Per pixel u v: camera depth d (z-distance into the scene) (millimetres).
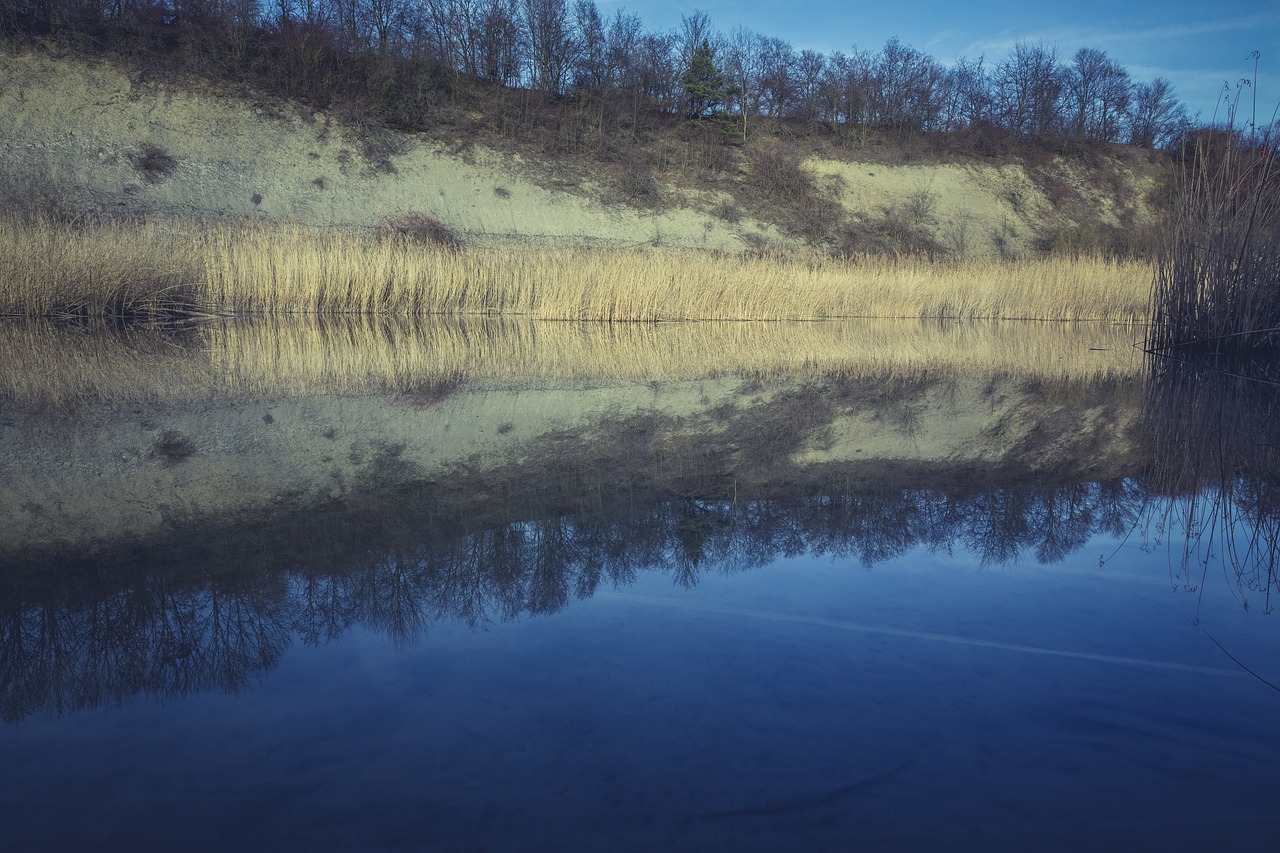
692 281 13266
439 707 1316
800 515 2543
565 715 1295
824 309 14820
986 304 15445
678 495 2809
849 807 1071
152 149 22297
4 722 1285
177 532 2334
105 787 1113
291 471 3166
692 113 35844
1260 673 1451
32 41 23172
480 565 2033
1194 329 8438
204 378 6039
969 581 1927
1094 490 2928
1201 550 2199
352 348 8391
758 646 1545
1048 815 1065
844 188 32969
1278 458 3572
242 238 12430
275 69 26109
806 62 37656
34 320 9641
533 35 32812
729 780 1126
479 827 1029
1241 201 8078
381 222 21266
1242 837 1025
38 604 1773
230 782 1128
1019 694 1369
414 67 29469
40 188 19203
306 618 1695
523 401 5168
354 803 1079
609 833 1013
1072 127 39188
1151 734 1249
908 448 3730
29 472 3119
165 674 1443
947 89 38438
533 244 25031
